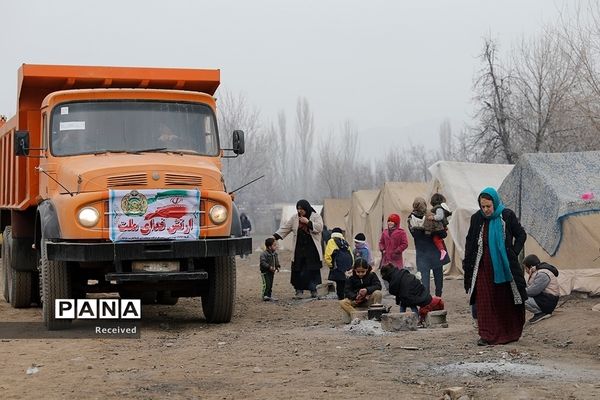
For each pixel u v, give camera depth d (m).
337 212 40.12
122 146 12.72
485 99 36.56
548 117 34.28
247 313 14.88
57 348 10.57
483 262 10.32
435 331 11.81
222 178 12.52
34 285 15.32
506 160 36.97
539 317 12.48
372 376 8.37
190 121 13.10
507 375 8.23
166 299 16.44
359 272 13.12
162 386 8.09
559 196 16.42
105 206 11.64
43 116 13.11
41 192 13.28
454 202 22.42
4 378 8.57
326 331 12.06
